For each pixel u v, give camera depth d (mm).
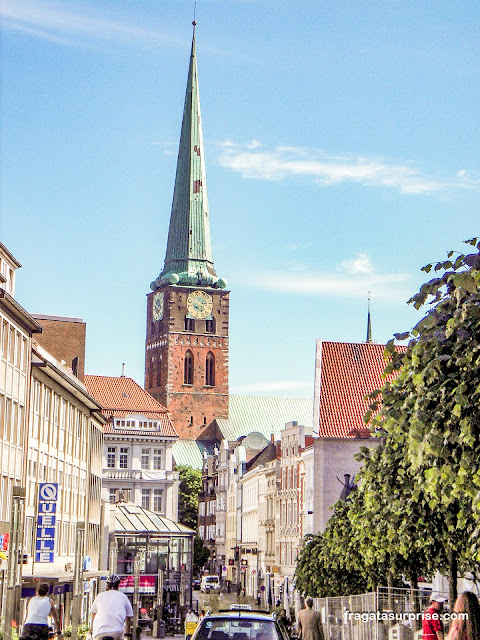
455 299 15875
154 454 151000
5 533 59344
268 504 152250
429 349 16109
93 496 97562
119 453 149500
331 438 98562
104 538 99812
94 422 98500
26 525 66312
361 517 32656
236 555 180250
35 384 69812
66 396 82062
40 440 71438
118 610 25000
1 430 58938
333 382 103000
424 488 16859
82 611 84938
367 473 24438
